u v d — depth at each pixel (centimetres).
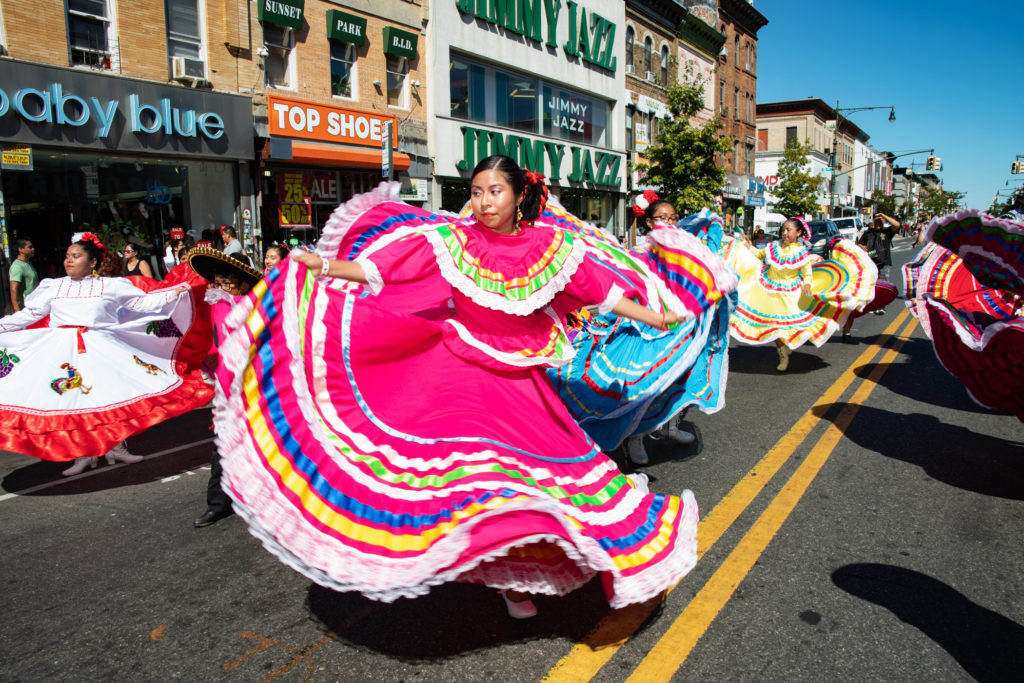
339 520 245
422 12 1780
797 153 3819
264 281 260
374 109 1675
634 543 269
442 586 343
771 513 421
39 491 485
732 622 305
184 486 491
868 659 278
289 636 302
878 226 1451
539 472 277
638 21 2798
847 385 763
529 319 305
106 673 278
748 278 829
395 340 293
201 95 1302
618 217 2753
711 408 476
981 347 480
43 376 491
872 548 375
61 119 1112
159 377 536
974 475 485
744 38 3816
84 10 1160
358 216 333
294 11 1444
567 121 2436
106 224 1236
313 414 263
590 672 271
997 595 327
